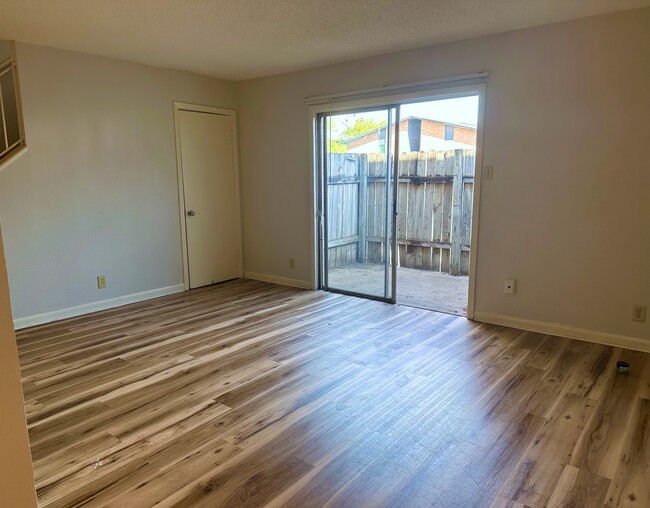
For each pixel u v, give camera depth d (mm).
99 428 2338
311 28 3498
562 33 3338
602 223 3354
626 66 3135
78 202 4262
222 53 4227
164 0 2916
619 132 3211
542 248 3633
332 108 4703
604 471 1949
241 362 3158
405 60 4141
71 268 4262
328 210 5023
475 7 3055
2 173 3770
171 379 2902
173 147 4980
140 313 4355
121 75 4465
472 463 2020
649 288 3219
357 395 2660
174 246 5109
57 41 3809
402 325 3916
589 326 3494
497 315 3932
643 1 2934
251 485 1886
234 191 5703
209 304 4652
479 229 3922
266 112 5320
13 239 3871
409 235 6359
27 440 1034
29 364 3160
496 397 2615
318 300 4762
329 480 1914
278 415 2445
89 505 1782
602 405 2508
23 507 1043
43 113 3967
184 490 1861
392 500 1794
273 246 5570
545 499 1788
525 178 3635
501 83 3648
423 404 2547
